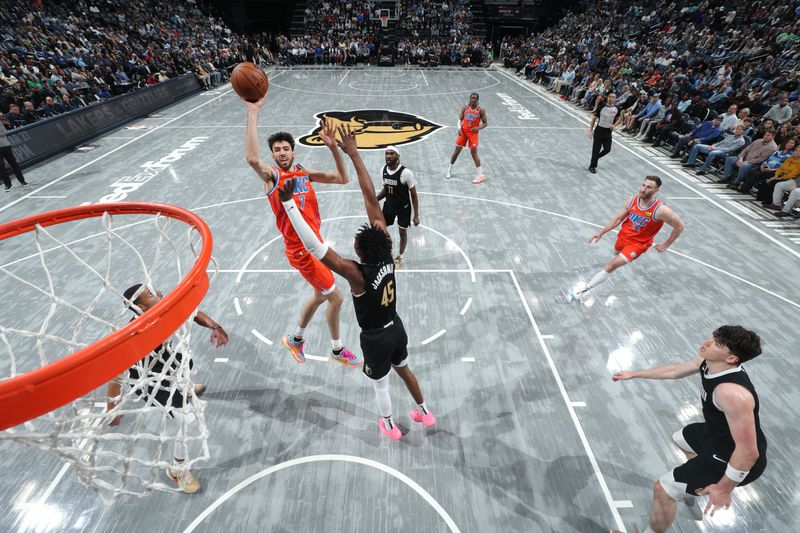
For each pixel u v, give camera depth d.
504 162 9.97
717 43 15.93
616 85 15.19
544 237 6.77
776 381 4.23
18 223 2.82
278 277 5.75
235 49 22.88
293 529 3.03
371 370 3.22
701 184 8.80
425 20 27.77
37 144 9.68
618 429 3.77
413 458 3.51
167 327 1.95
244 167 9.46
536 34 29.83
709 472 2.54
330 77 20.89
